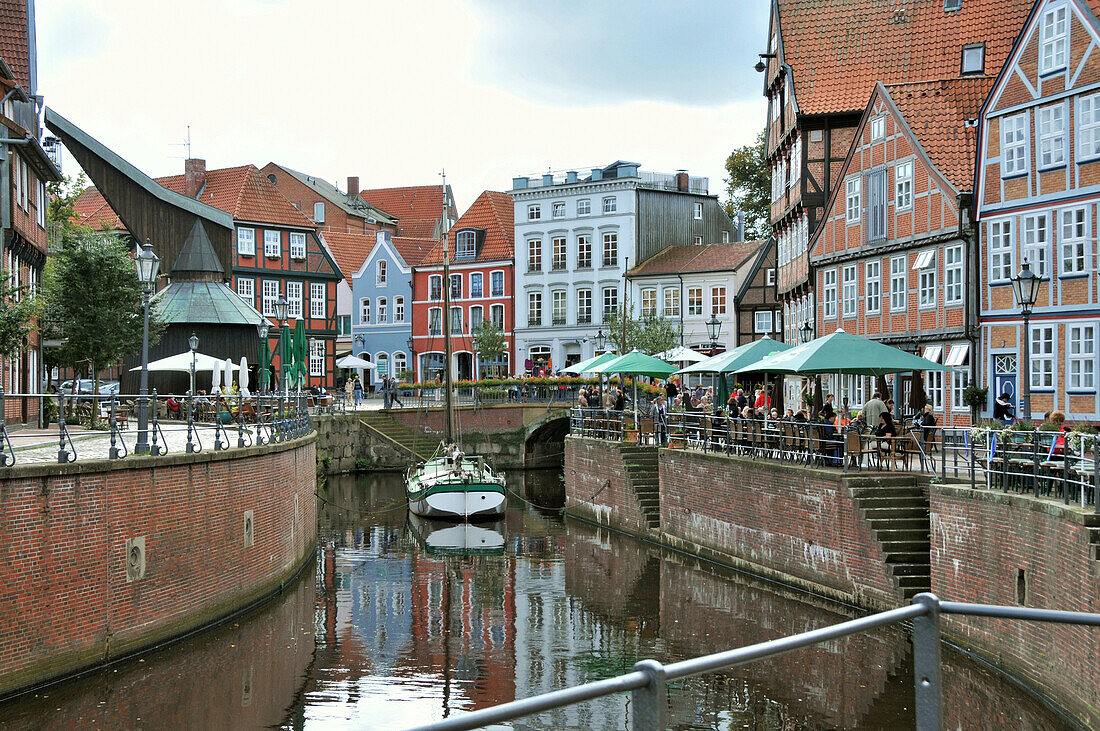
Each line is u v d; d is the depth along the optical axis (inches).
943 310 1298.0
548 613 895.1
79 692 619.8
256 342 1941.4
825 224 1583.4
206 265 1936.5
